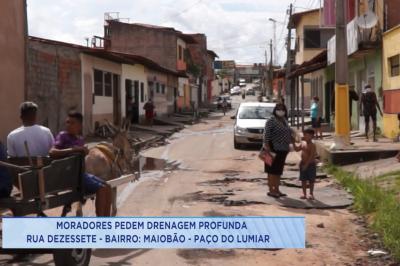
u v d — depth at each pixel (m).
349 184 12.20
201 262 7.09
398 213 8.52
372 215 9.54
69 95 22.75
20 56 17.45
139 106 37.44
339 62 17.00
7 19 16.44
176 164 17.23
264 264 7.04
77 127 7.21
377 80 21.69
